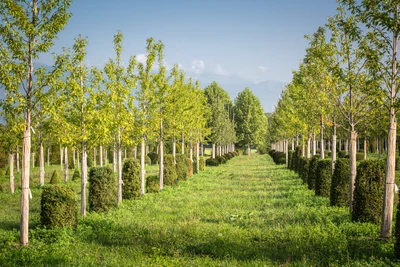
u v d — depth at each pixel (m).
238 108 83.69
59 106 10.21
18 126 9.33
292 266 7.30
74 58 10.81
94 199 13.95
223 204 15.77
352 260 7.32
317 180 16.62
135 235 10.38
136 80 18.08
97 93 13.79
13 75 9.48
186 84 30.47
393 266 6.84
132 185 17.48
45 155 54.12
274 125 56.44
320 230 10.09
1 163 43.97
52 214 10.52
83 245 9.41
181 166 26.66
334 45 12.95
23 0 9.57
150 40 20.03
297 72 19.19
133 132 17.64
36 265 7.72
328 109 14.66
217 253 8.46
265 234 9.97
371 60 9.61
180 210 14.57
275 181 25.30
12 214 14.96
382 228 8.90
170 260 7.95
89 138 13.56
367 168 10.59
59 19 9.62
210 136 54.00
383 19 8.93
